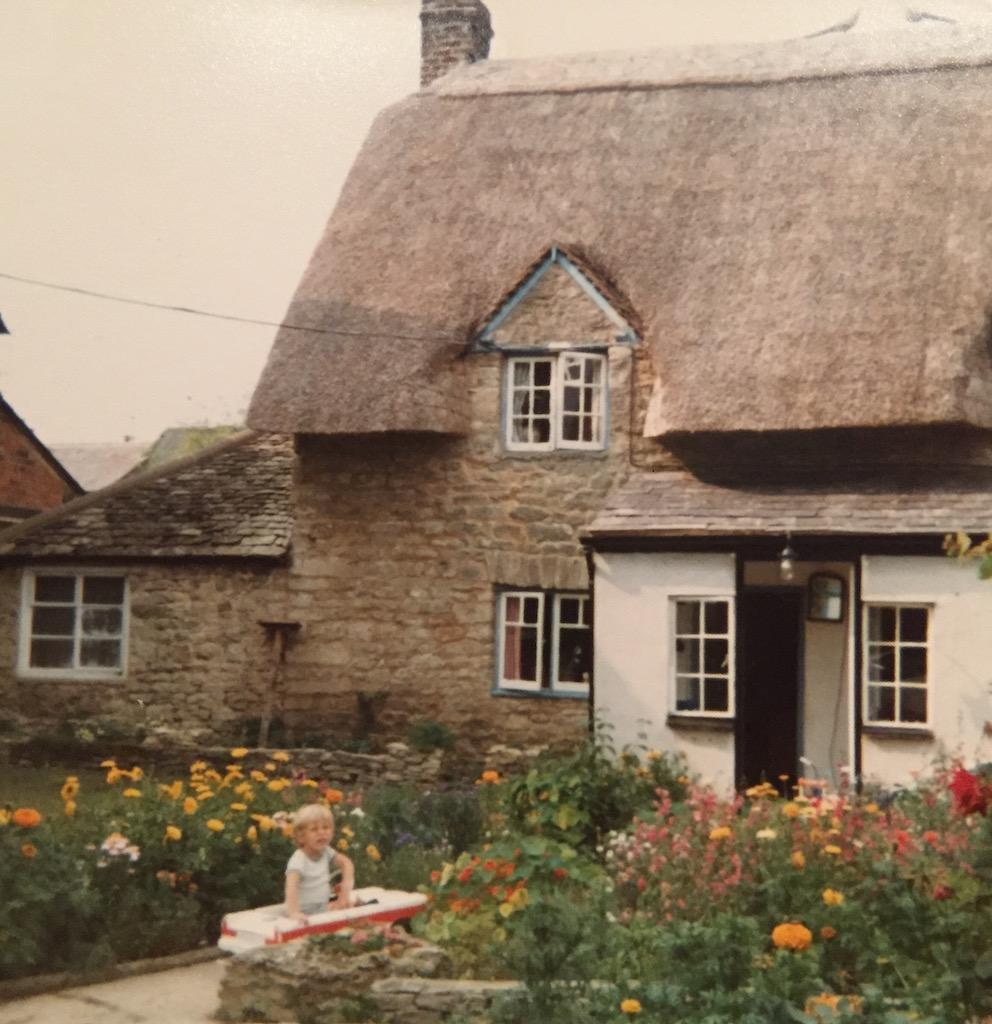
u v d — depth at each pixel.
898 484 13.03
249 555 14.73
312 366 14.62
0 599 15.27
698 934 5.75
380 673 14.58
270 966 6.07
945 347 12.97
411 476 14.72
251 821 8.44
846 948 6.32
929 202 13.67
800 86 14.88
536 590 14.45
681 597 12.95
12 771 13.66
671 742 12.84
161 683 14.95
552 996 5.54
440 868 8.91
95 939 7.07
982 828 6.58
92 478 21.00
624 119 15.38
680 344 13.80
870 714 12.41
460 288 14.76
